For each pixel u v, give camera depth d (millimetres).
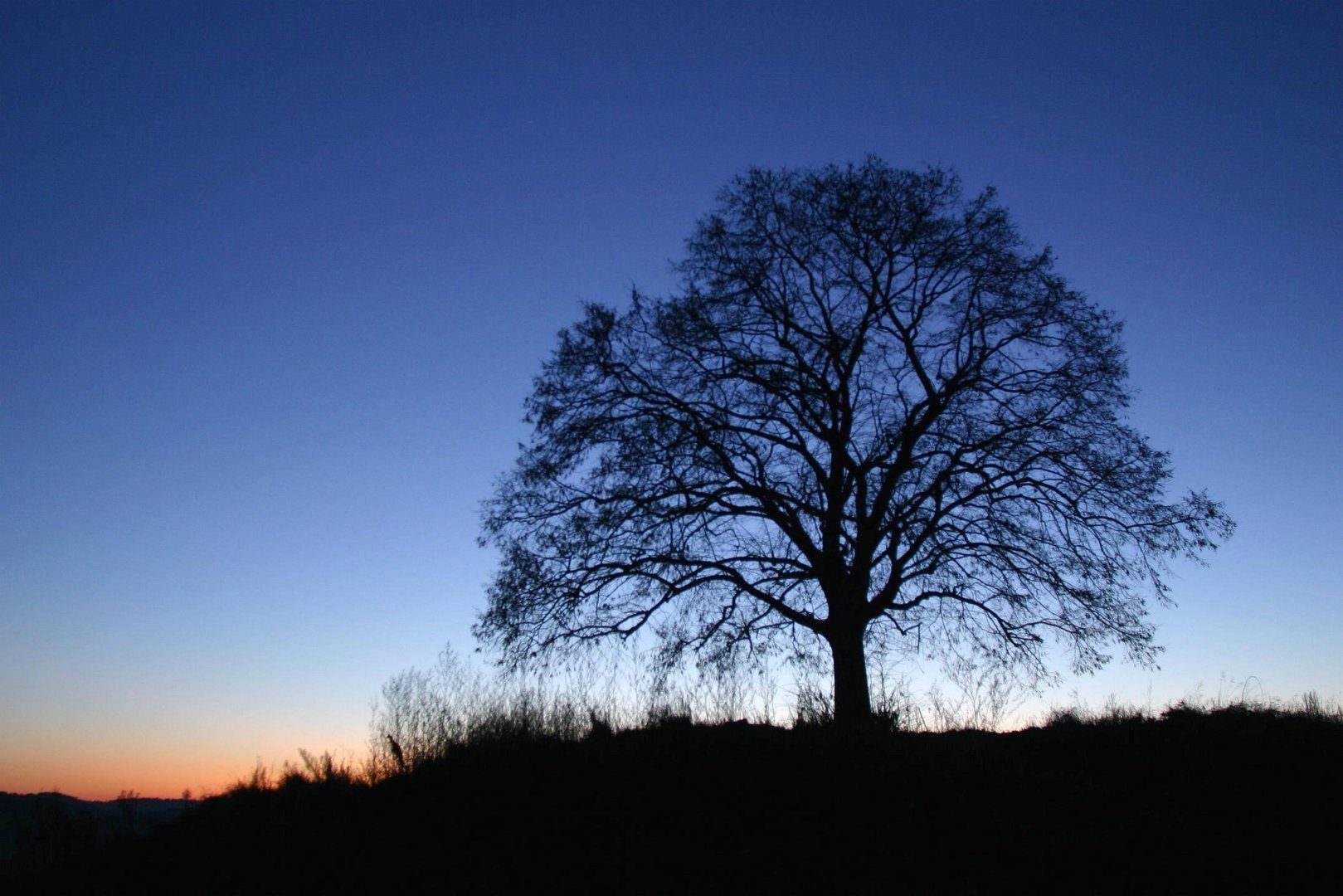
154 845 12195
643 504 18906
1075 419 18672
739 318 20125
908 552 18000
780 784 10789
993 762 11492
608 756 11797
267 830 11711
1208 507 17969
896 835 9727
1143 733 12727
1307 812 9844
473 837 10508
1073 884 8648
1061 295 19031
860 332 19641
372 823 11289
